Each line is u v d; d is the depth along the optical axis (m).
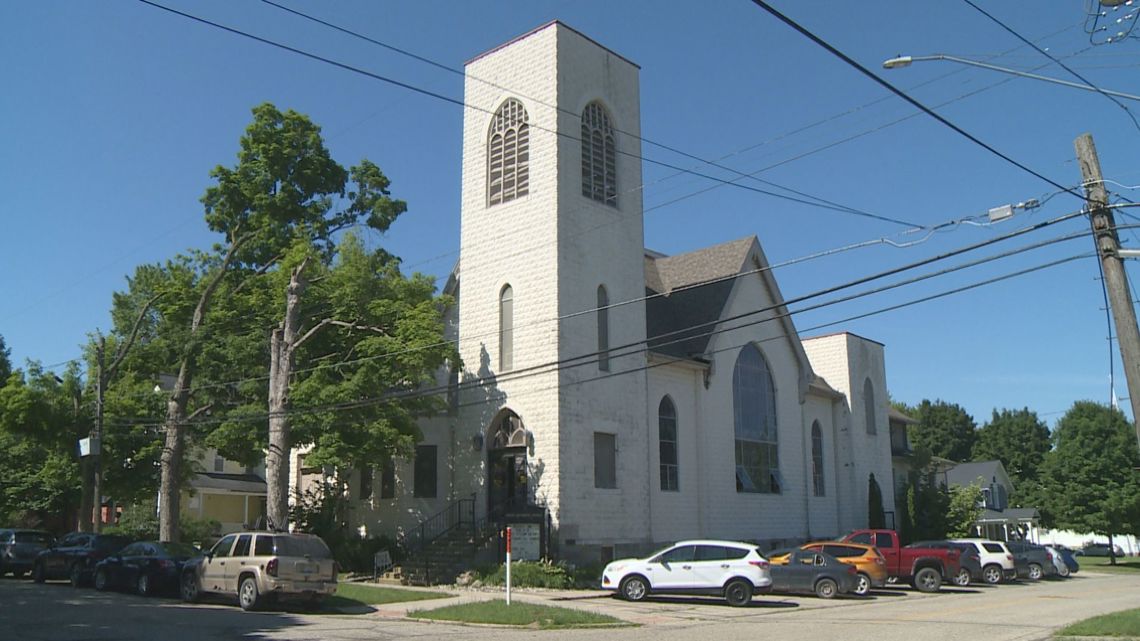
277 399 31.64
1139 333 16.03
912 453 57.62
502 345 35.22
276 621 19.98
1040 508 61.78
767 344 44.75
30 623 18.72
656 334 40.59
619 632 18.97
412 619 21.22
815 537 45.66
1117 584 38.06
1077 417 58.12
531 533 31.62
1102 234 16.48
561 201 34.41
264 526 33.25
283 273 34.66
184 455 42.62
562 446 32.56
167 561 25.86
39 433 37.19
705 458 39.09
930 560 32.66
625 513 34.69
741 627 19.88
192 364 37.12
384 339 32.56
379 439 31.73
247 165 37.44
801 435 46.16
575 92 35.94
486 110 37.50
